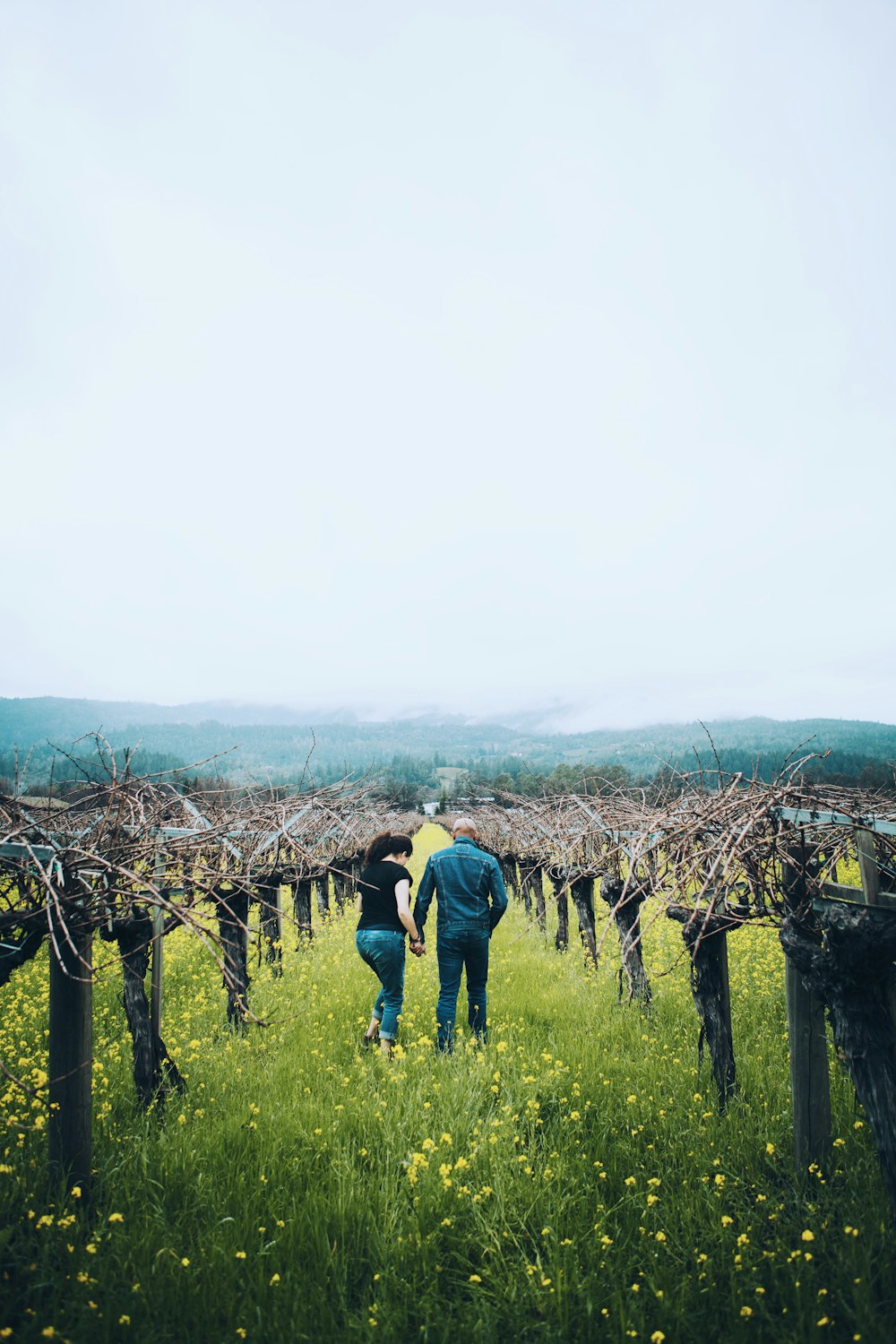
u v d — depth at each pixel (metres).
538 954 10.25
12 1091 4.89
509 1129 4.41
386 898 6.48
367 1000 7.77
